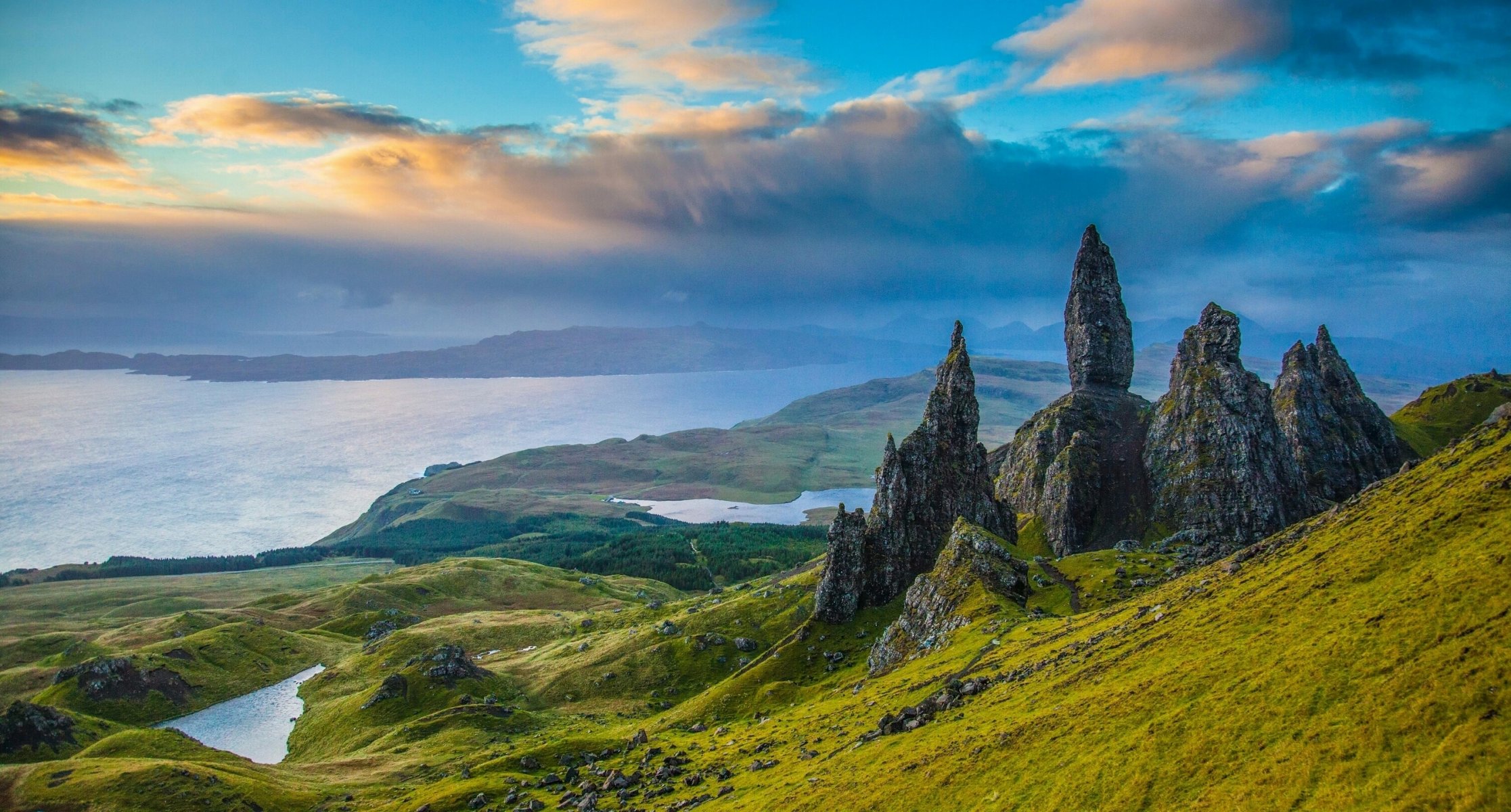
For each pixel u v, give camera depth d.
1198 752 67.44
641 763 163.62
